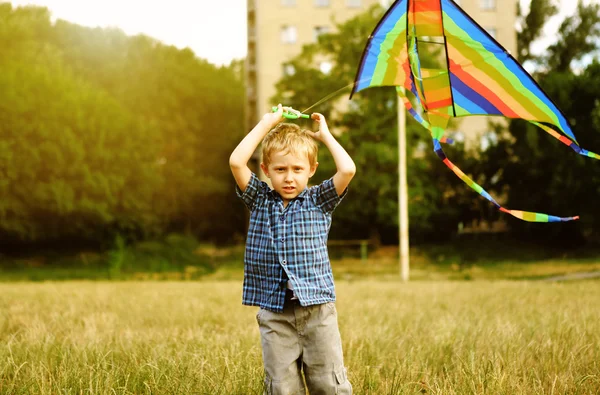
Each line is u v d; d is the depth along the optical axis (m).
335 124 36.03
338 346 3.28
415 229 37.28
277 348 3.23
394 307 9.02
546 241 37.66
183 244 39.31
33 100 34.44
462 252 36.53
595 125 31.72
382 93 35.09
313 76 35.66
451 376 4.27
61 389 3.75
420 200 35.53
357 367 4.53
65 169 35.31
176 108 48.88
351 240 39.25
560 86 33.06
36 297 11.41
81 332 6.46
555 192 33.16
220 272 34.34
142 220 40.47
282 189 3.33
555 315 7.36
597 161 32.16
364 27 35.38
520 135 35.25
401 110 21.78
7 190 34.03
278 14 46.09
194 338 5.68
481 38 3.62
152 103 48.12
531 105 3.79
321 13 46.22
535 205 35.66
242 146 3.38
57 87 35.84
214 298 11.13
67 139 35.09
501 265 31.52
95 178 36.78
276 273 3.25
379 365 4.57
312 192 3.40
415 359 4.83
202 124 50.66
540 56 47.19
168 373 4.13
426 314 8.05
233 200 51.59
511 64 3.61
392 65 4.13
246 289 3.37
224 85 51.88
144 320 7.80
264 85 45.78
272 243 3.28
